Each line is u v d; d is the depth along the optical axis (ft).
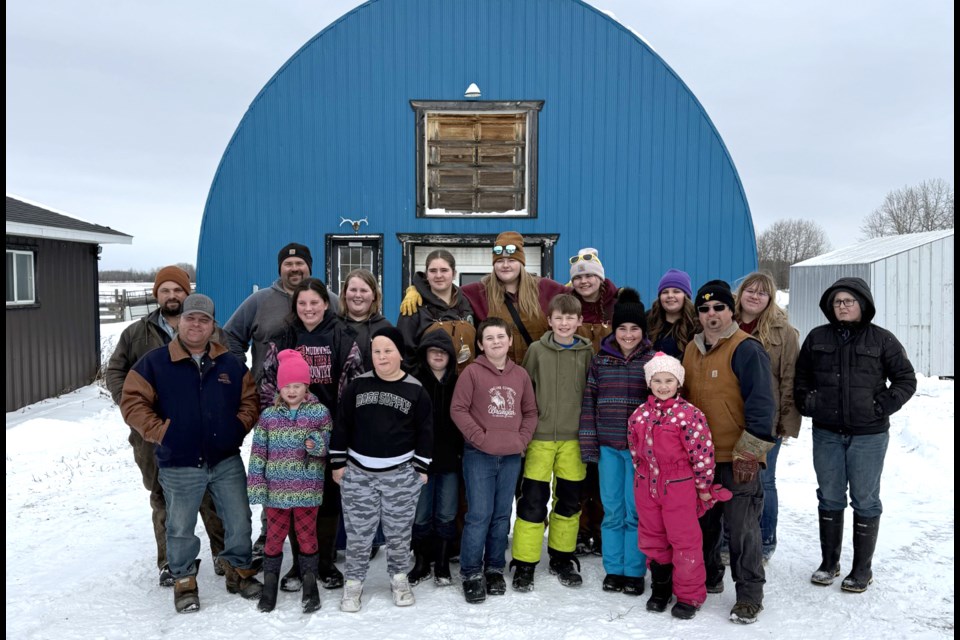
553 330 13.87
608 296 15.61
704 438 11.66
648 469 12.08
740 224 31.50
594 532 15.17
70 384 38.04
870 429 12.61
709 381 12.27
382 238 32.14
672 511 11.84
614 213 31.86
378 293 14.65
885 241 56.70
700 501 12.00
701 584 11.90
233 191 32.50
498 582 12.98
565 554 13.66
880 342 12.66
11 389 32.53
